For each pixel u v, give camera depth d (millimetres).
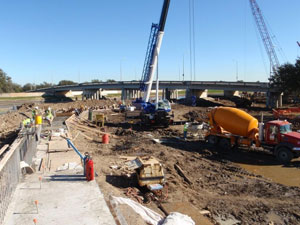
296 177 16672
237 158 20406
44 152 17641
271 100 63344
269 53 72688
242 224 10914
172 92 96438
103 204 10117
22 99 109688
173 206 11594
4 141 24344
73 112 40875
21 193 10922
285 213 11836
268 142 20188
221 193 13883
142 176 12758
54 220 8984
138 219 9258
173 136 27328
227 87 70062
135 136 26969
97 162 16297
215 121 23078
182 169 17125
